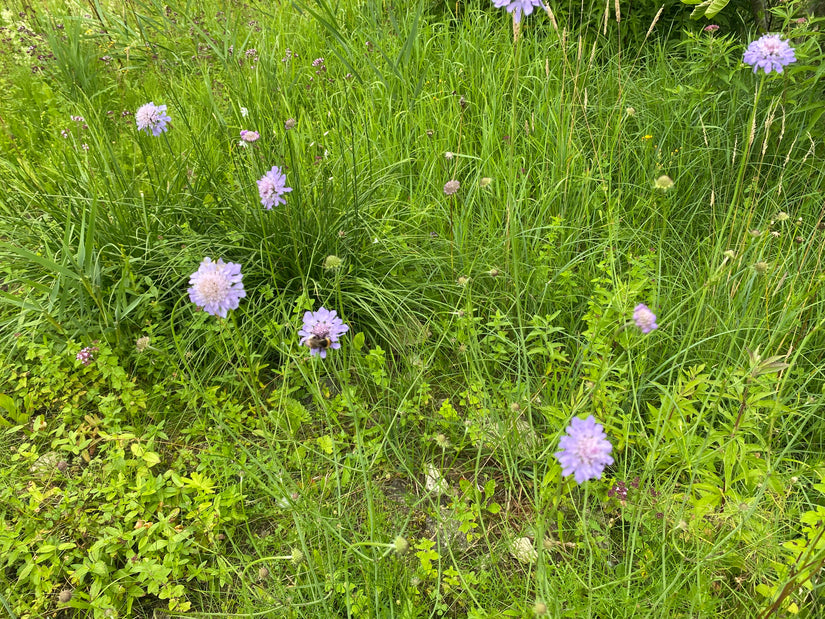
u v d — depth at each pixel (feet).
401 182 2.40
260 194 1.44
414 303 1.92
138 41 3.28
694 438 1.44
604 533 1.39
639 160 2.33
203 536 1.44
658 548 1.32
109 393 1.76
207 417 1.69
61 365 1.81
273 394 1.70
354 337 1.84
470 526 1.38
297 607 1.27
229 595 1.35
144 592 1.35
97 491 1.50
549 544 1.18
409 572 1.33
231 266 1.22
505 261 1.94
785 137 2.34
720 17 2.87
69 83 3.07
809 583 1.15
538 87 2.65
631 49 3.02
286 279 1.98
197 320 1.80
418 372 1.71
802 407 1.59
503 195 2.18
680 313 1.81
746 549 1.33
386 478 1.59
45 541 1.41
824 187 2.25
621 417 1.56
